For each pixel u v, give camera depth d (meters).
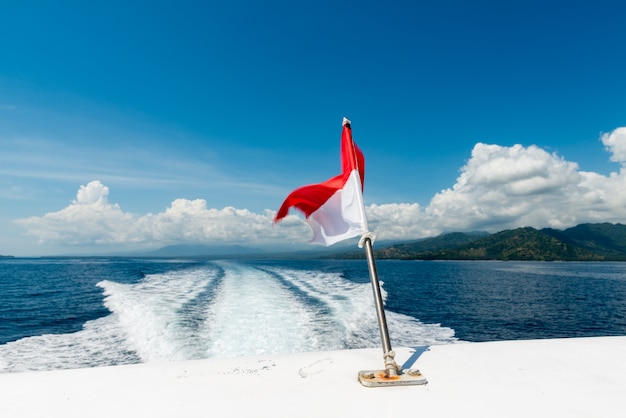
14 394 2.68
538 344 3.91
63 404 2.50
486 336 13.02
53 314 14.05
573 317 17.86
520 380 2.86
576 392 2.63
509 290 29.12
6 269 46.44
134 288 19.45
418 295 23.81
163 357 8.19
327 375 2.99
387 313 15.85
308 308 13.60
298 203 3.60
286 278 25.61
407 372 2.95
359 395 2.57
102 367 3.30
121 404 2.49
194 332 10.02
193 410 2.38
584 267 77.06
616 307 21.02
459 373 3.01
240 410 2.36
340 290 19.09
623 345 3.84
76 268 46.34
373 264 3.16
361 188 3.42
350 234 3.36
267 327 10.63
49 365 7.70
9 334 10.74
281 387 2.74
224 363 3.36
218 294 16.88
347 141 3.65
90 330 10.68
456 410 2.33
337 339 9.71
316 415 2.27
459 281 36.53
